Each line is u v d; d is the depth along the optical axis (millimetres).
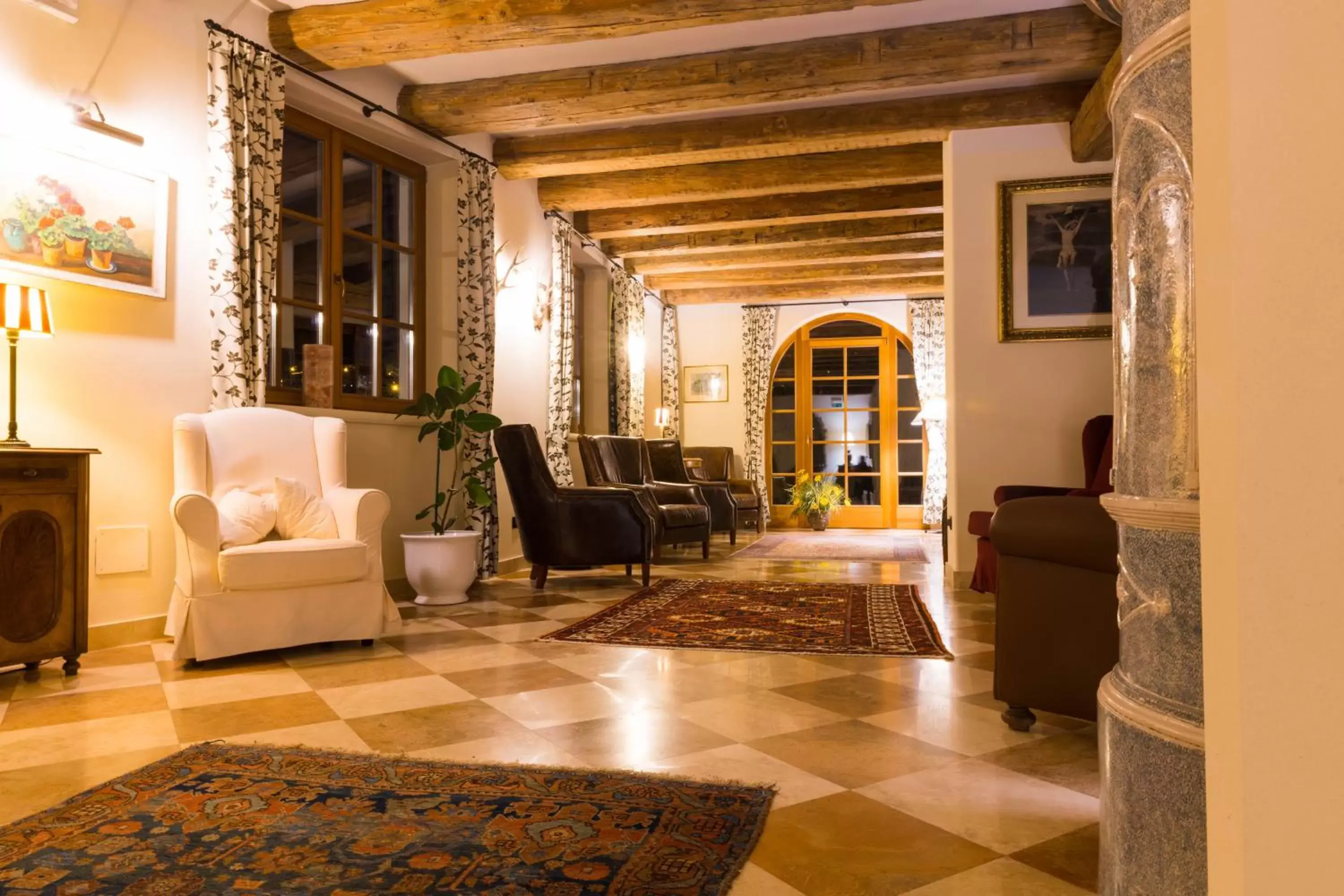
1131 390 1028
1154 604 980
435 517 5000
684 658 3301
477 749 2205
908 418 11031
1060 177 5344
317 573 3369
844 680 2957
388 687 2867
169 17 3783
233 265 3908
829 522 11141
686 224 7684
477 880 1464
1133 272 1021
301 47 4340
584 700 2695
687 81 4961
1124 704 1017
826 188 6617
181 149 3816
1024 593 2311
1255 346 625
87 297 3447
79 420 3416
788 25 4637
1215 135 685
